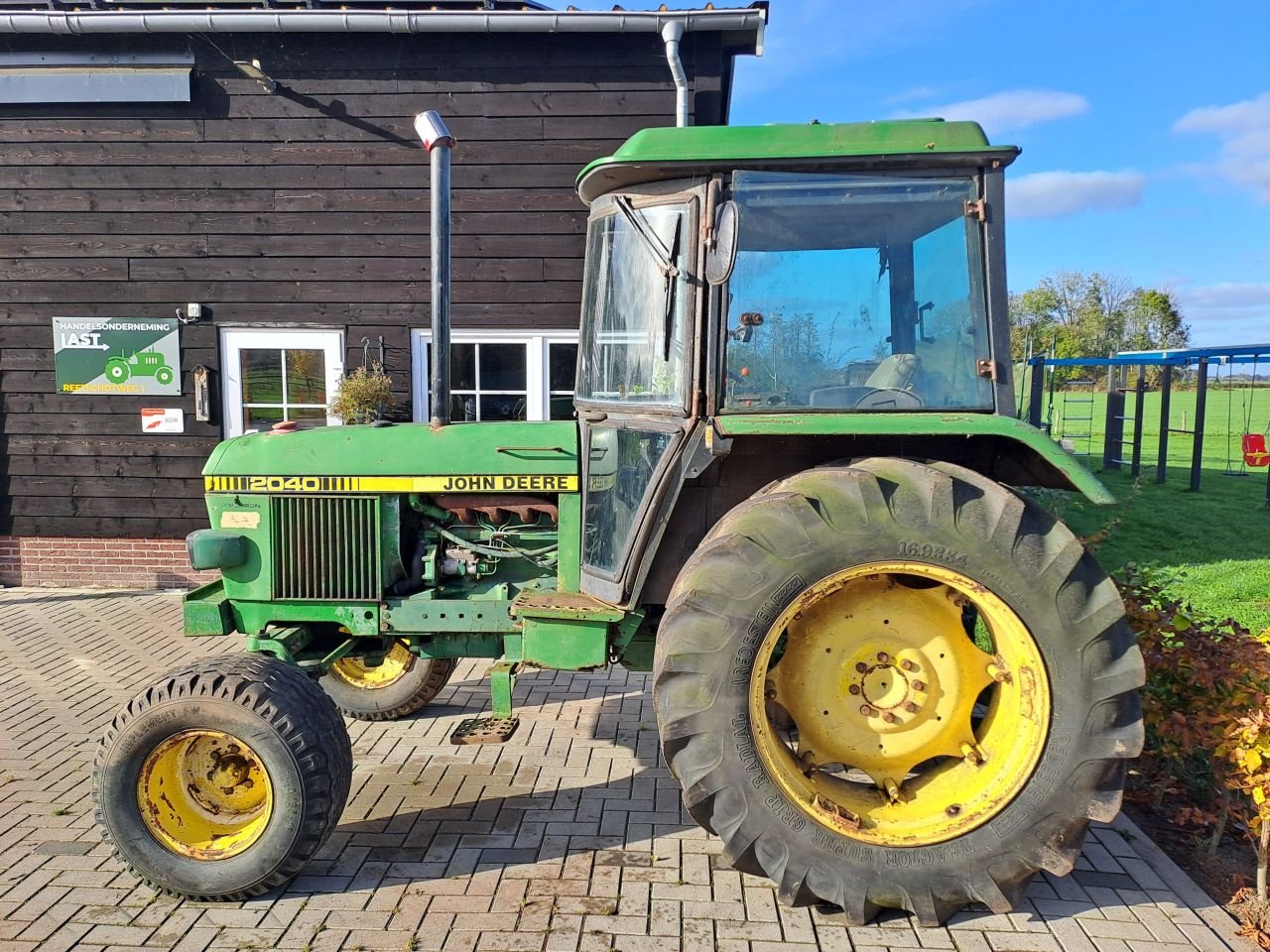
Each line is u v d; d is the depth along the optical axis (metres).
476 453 3.35
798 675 2.84
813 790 2.74
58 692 4.80
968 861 2.59
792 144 2.74
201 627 3.44
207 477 3.42
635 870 2.98
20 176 6.80
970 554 2.54
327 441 3.44
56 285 6.90
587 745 4.03
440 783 3.63
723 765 2.59
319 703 2.89
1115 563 7.92
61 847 3.15
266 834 2.75
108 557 7.11
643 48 6.54
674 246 2.89
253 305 6.88
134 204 6.81
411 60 6.62
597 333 3.24
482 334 6.87
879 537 2.55
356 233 6.79
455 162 6.70
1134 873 2.95
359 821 3.32
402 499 3.46
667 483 2.85
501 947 2.57
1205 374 12.62
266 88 6.62
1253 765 2.74
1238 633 3.32
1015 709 2.69
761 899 2.80
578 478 3.30
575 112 6.62
